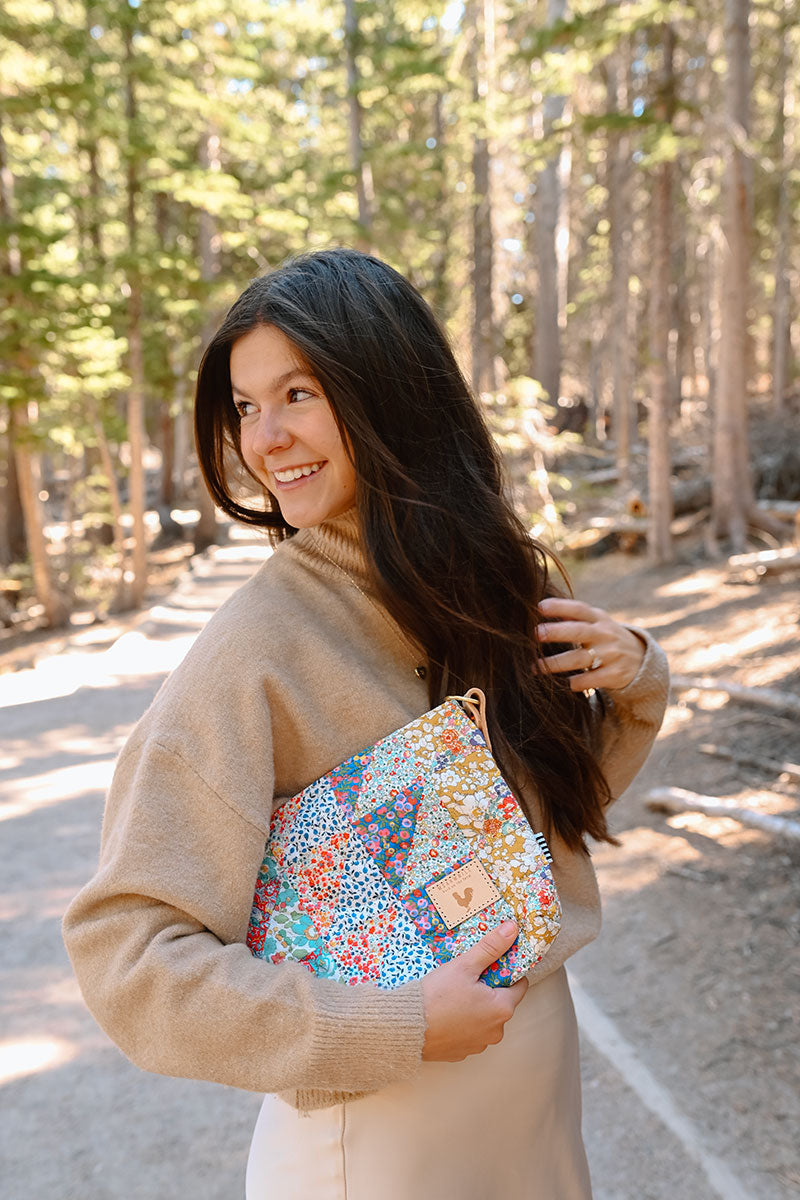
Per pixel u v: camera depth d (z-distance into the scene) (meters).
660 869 4.09
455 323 12.84
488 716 1.12
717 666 6.89
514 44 14.88
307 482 1.08
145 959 0.89
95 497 18.95
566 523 13.62
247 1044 0.88
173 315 17.78
